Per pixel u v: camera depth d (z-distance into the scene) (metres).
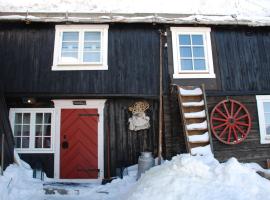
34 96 10.93
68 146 11.18
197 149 9.73
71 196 9.34
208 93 11.32
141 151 11.23
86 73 11.21
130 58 11.47
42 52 11.35
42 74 11.14
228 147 11.14
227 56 11.82
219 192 7.00
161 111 10.91
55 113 11.30
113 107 11.48
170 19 11.45
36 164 10.88
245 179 7.47
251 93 11.53
